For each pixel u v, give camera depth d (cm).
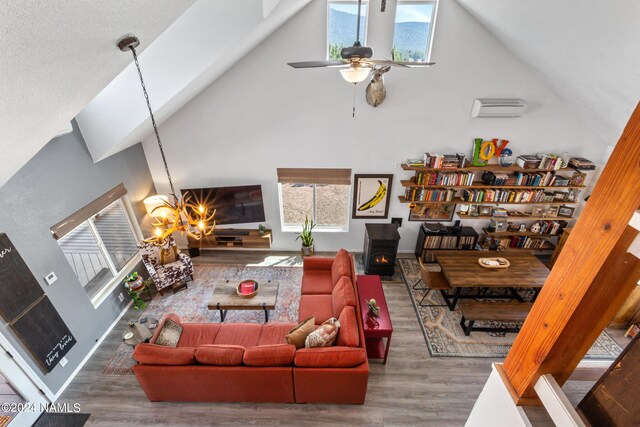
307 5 442
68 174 392
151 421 344
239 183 584
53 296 371
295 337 347
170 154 558
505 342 436
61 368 379
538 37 343
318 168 564
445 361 410
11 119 201
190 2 231
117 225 532
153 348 329
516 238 594
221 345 337
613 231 91
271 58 479
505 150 522
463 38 455
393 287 543
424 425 340
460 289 477
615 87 317
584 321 108
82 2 155
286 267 595
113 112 401
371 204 589
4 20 131
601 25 250
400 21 454
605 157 526
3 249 315
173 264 527
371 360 410
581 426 105
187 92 431
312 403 359
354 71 275
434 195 559
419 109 507
